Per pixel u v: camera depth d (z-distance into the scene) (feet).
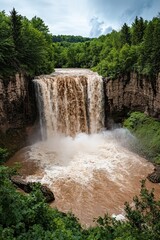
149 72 125.90
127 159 114.62
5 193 36.52
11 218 35.40
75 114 142.61
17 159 112.78
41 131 137.39
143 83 133.08
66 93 139.33
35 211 38.17
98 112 146.41
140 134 130.11
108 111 147.84
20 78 123.44
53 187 93.45
